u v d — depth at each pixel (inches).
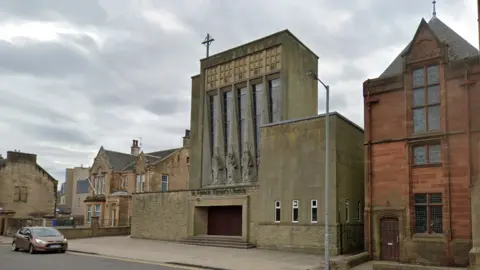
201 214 1418.6
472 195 786.8
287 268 840.3
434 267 730.8
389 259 945.5
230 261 940.6
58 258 989.2
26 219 1764.3
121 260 972.6
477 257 710.5
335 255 1044.5
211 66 1539.1
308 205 1123.9
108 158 2217.0
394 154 966.4
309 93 1443.2
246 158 1379.2
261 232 1208.2
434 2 1074.7
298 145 1173.1
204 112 1537.9
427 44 943.0
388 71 1045.8
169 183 2087.8
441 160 900.0
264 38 1401.3
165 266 880.9
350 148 1175.0
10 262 898.7
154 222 1541.6
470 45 946.1
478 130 860.6
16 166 2210.9
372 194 986.7
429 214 903.1
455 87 900.0
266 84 1376.7
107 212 2073.1
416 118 948.6
